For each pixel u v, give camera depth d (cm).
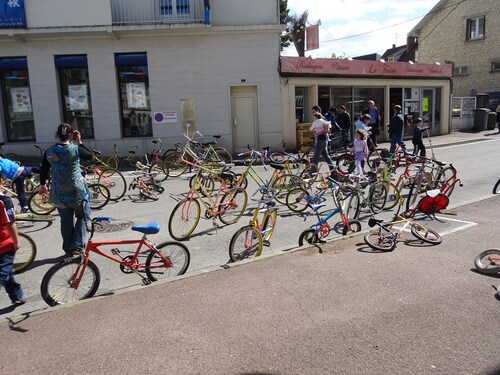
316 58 1780
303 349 344
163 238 700
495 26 2878
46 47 1608
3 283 445
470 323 374
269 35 1673
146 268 509
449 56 3169
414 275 480
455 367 315
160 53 1647
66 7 1551
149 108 1697
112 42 1627
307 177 975
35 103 1633
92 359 340
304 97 1842
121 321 397
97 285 480
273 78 1698
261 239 605
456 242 591
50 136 1653
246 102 1725
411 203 812
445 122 2336
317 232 616
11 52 1608
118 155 1554
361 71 1934
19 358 344
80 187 568
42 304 480
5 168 788
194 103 1678
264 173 1294
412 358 327
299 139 1786
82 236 575
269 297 437
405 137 2175
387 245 573
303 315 397
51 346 360
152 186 1016
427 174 898
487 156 1512
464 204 812
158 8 1631
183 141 1689
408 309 402
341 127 1555
